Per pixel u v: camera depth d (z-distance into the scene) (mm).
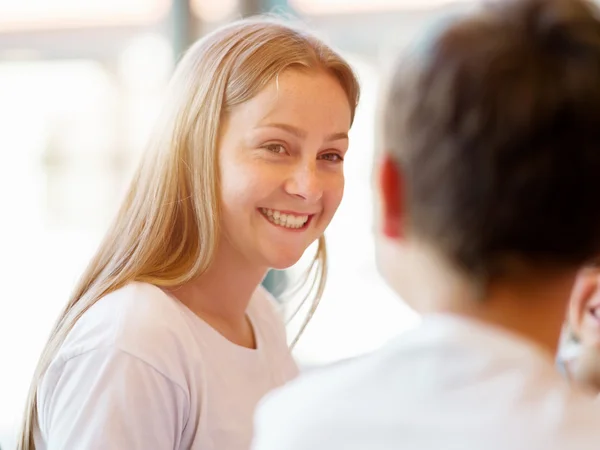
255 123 1202
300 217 1252
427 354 631
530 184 589
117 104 3291
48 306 3303
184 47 3256
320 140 1231
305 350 3168
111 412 1083
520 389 602
